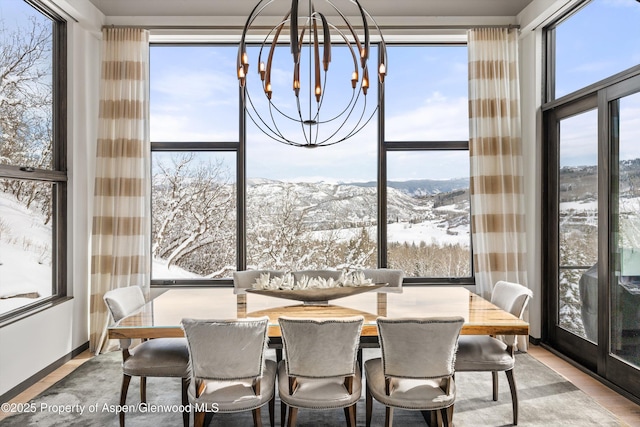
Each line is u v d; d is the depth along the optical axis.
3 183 3.13
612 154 3.22
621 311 3.13
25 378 3.21
